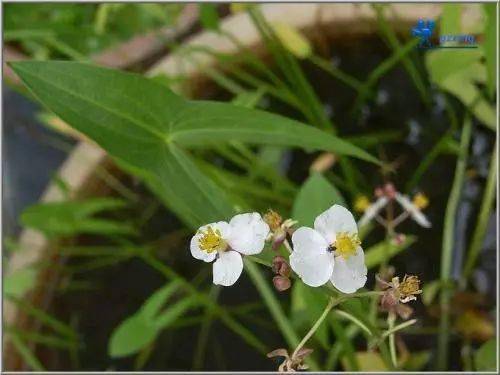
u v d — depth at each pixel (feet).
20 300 1.07
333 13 1.14
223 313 1.08
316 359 1.04
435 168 1.12
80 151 1.14
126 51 1.28
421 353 1.03
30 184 1.36
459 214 1.10
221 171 1.12
